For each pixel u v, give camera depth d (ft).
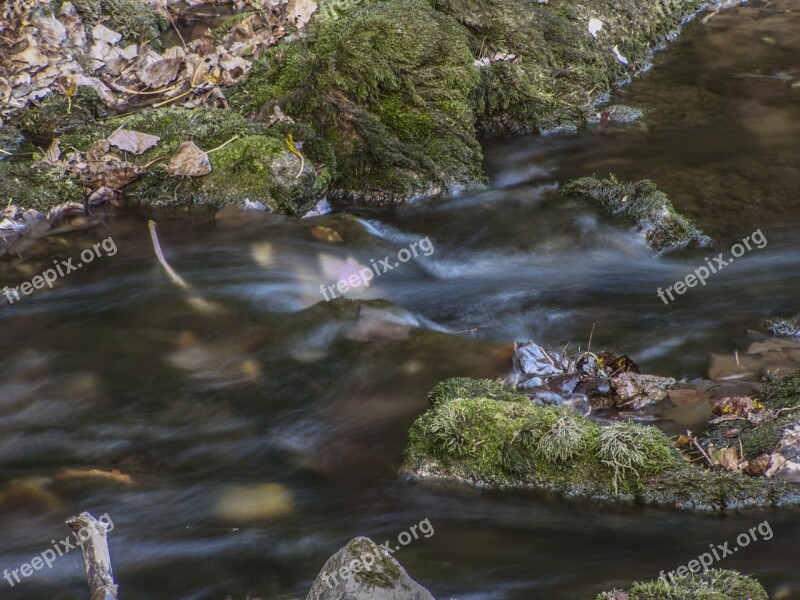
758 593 8.43
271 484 9.21
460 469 9.14
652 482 9.00
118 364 10.02
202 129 11.41
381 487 9.16
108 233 11.07
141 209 11.26
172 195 11.25
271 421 9.60
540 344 10.10
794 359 9.90
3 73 11.69
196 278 10.66
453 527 8.91
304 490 9.18
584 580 8.62
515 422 9.16
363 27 11.83
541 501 9.04
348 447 9.39
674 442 9.31
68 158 11.28
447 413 9.23
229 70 11.91
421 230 11.31
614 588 8.57
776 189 11.57
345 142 11.57
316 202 11.41
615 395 9.62
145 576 8.80
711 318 10.30
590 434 9.12
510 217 11.41
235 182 11.23
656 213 11.16
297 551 8.86
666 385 9.66
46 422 9.64
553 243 11.17
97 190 11.25
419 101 11.72
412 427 9.32
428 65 11.87
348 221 11.23
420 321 10.30
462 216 11.44
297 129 11.48
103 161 11.25
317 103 11.59
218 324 10.28
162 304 10.43
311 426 9.55
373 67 11.62
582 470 9.05
